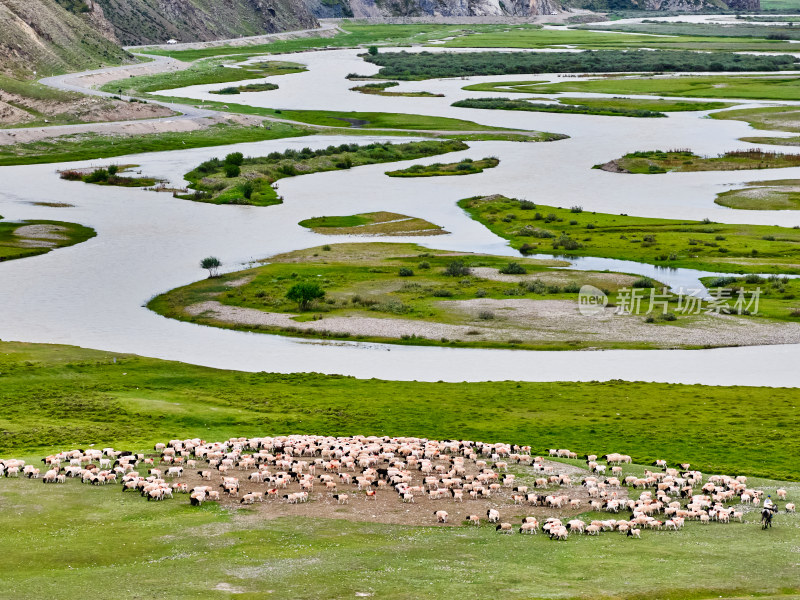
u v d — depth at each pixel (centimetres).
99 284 12606
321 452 6525
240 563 4200
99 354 9631
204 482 5750
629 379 8894
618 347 9925
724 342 10000
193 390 8556
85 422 7506
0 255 13850
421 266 13350
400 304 11494
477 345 10062
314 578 3991
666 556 4409
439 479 5916
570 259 13725
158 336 10444
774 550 4497
